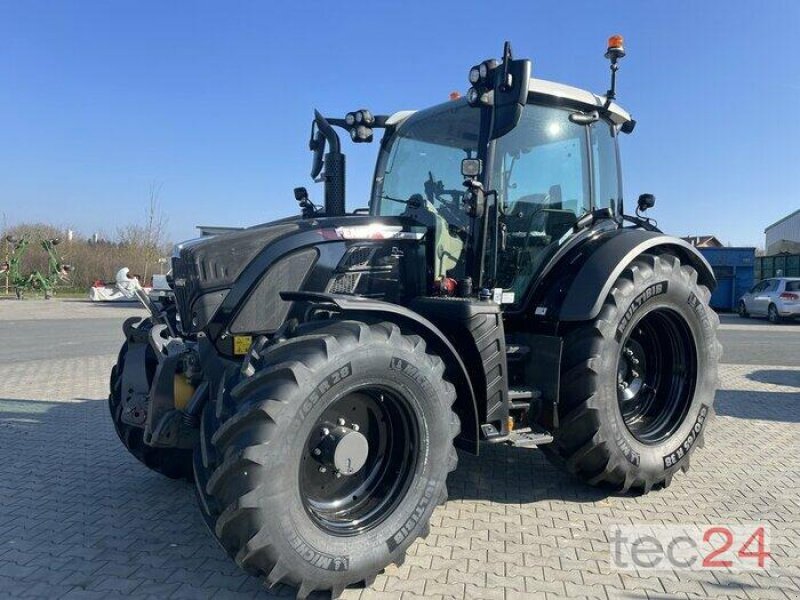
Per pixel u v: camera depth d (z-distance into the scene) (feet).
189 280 11.60
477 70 12.20
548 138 14.44
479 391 11.93
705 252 81.56
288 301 11.33
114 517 12.53
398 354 9.95
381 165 16.11
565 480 14.70
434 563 10.66
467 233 13.43
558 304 13.62
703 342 14.73
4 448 16.93
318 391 9.19
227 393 9.79
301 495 9.39
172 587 9.84
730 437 18.52
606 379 13.03
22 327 51.90
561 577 10.23
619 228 15.92
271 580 8.99
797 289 63.10
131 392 13.01
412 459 10.44
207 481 9.60
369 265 12.42
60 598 9.48
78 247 106.11
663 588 9.95
